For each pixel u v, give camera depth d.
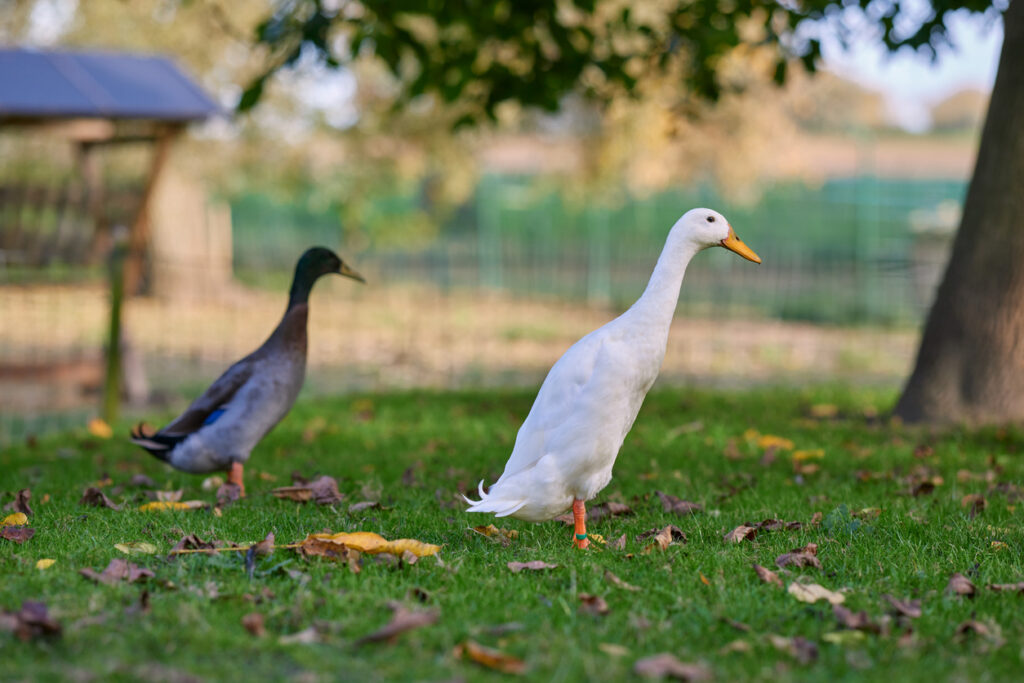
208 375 14.37
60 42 19.91
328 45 8.95
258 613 3.35
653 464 6.62
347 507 5.36
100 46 20.00
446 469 6.53
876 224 21.59
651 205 24.28
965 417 7.88
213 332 18.47
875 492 5.79
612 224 24.38
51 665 2.95
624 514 5.28
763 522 4.87
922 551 4.34
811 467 6.43
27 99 11.15
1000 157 7.78
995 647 3.20
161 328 18.30
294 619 3.32
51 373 12.48
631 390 4.20
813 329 19.88
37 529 4.62
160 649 3.08
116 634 3.16
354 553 4.05
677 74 10.88
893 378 13.55
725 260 23.06
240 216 27.75
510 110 22.02
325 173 25.08
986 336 7.86
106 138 12.12
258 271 27.06
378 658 3.03
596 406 4.12
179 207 22.58
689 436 7.80
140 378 12.59
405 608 3.40
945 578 3.96
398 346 17.17
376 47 9.04
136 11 19.38
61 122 11.81
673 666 2.96
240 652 3.08
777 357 15.88
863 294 21.38
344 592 3.59
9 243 11.77
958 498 5.53
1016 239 7.75
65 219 12.02
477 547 4.45
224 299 22.50
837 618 3.44
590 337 4.23
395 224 27.12
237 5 19.58
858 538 4.59
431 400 10.10
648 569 4.02
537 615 3.42
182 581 3.69
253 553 3.90
